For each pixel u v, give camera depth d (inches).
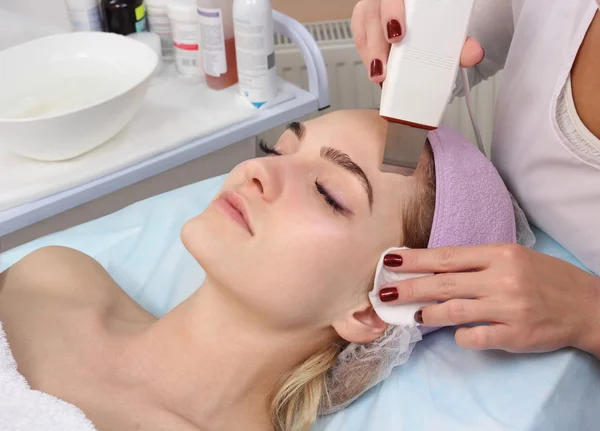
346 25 74.9
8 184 50.3
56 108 54.2
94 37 58.3
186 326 38.8
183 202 52.0
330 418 40.7
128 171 52.8
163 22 64.2
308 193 35.9
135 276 49.2
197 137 55.6
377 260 36.6
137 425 36.1
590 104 34.3
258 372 38.7
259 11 55.0
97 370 38.9
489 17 43.7
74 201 51.2
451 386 37.3
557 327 33.0
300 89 61.4
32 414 34.3
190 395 38.2
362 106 75.5
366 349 39.0
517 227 40.6
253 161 36.5
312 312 36.6
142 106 59.0
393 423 37.3
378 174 36.6
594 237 37.1
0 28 62.1
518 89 38.4
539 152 37.4
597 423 36.5
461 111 73.4
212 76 60.6
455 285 32.4
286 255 35.1
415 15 30.3
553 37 36.2
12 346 39.6
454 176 37.1
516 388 35.6
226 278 35.9
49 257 45.8
